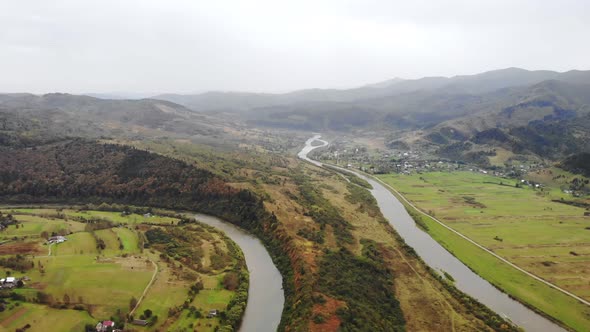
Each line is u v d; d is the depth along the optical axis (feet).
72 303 367.45
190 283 432.66
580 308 414.21
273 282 462.60
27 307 352.08
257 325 369.91
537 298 435.53
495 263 532.73
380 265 507.30
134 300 378.73
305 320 355.56
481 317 395.14
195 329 348.79
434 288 457.68
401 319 390.42
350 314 367.04
